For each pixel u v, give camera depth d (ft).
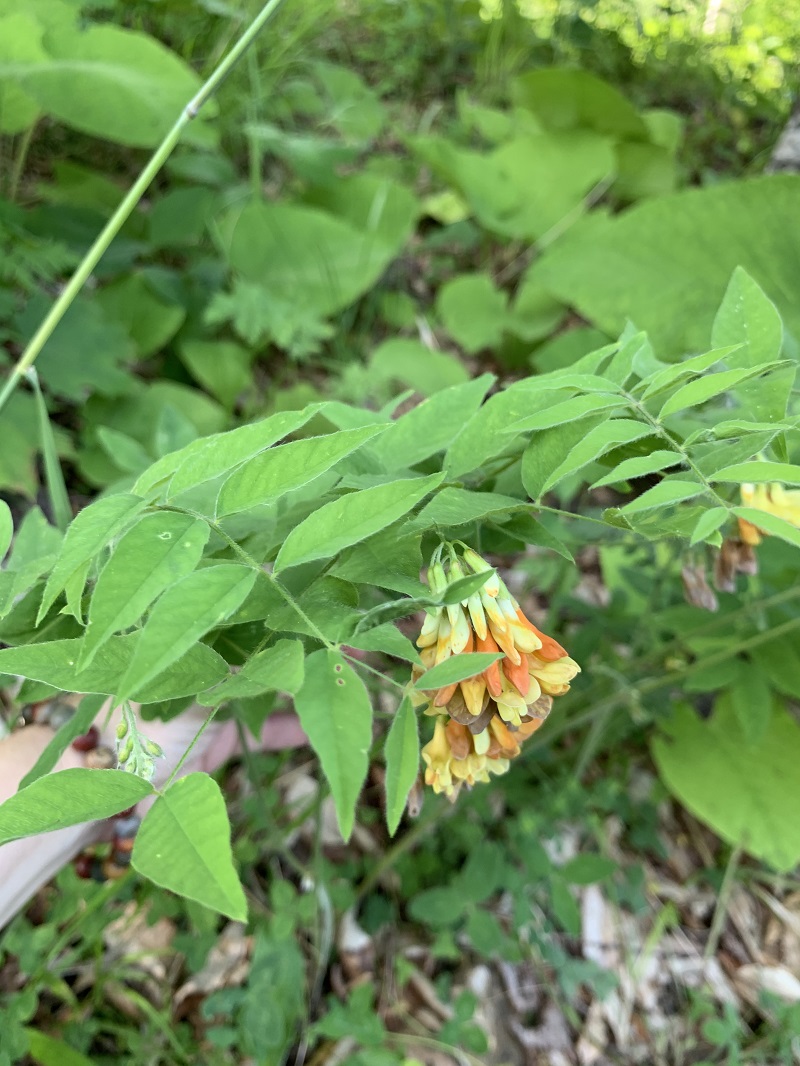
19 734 1.04
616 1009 1.75
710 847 2.08
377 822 1.86
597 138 3.50
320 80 3.81
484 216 3.30
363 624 0.60
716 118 4.50
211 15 3.18
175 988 1.55
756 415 0.72
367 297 3.27
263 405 2.78
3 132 2.47
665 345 2.12
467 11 4.67
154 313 2.59
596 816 1.85
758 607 1.40
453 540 0.71
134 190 1.24
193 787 0.53
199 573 0.54
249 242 2.84
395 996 1.68
